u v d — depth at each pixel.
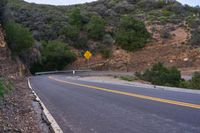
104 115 10.18
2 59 34.69
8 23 47.72
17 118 10.09
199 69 63.19
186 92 17.95
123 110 11.09
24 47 51.59
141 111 10.64
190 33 80.62
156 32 84.81
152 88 21.72
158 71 45.09
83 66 78.56
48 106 12.98
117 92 18.25
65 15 100.62
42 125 9.02
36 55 64.88
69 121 9.34
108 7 111.38
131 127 8.05
